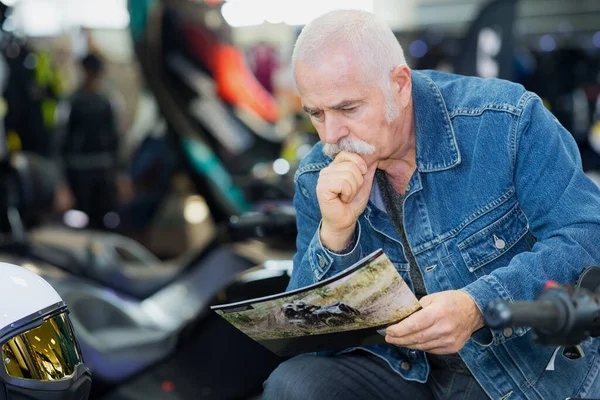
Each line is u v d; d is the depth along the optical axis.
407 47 7.66
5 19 5.76
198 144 5.66
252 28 7.07
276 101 6.34
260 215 3.27
